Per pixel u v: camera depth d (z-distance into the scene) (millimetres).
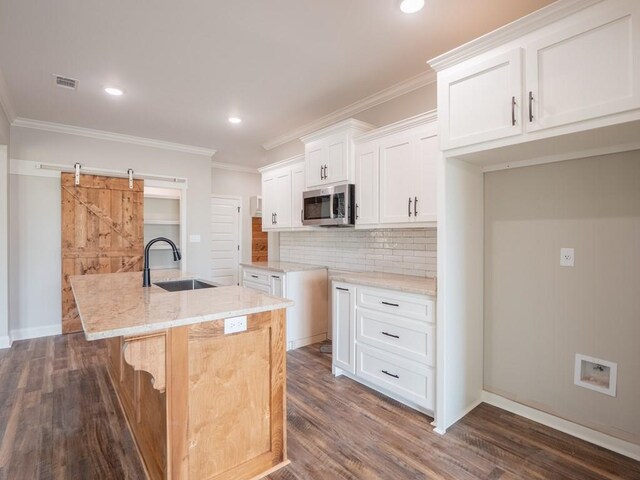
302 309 3816
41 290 4254
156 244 6035
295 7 2111
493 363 2547
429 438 2105
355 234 3727
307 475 1782
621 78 1509
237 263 7090
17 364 3336
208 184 5559
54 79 3055
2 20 2217
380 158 2959
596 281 2066
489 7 2107
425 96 3064
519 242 2395
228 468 1677
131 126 4348
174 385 1509
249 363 1739
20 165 4117
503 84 1884
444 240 2195
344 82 3129
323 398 2617
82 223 4457
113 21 2242
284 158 4969
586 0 1569
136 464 1888
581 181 2115
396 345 2502
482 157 2244
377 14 2180
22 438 2111
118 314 1540
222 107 3715
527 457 1921
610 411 2018
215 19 2227
